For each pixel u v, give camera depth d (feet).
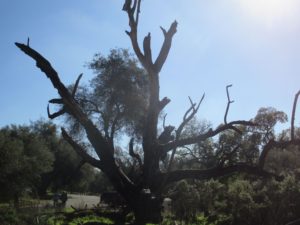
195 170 65.87
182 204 63.67
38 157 162.81
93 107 116.26
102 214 73.41
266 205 49.08
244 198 50.57
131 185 63.41
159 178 64.75
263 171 63.87
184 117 66.59
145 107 115.85
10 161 125.70
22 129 172.14
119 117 114.73
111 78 116.57
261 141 141.18
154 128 65.98
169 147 65.87
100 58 119.34
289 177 50.29
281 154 99.91
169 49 67.67
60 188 232.12
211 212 65.46
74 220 65.72
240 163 65.57
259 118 144.05
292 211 48.26
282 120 144.15
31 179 136.77
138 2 67.77
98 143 64.28
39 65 63.36
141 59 67.41
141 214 61.62
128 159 128.77
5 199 124.98
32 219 56.29
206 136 66.03
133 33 67.10
